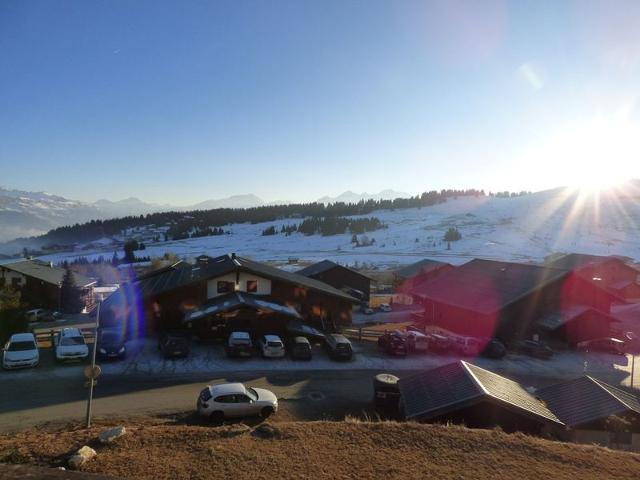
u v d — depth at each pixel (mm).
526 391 19562
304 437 12711
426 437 12750
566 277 40688
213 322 34281
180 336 30422
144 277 53531
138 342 33094
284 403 21969
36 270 62688
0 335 32125
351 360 31078
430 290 47375
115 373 25469
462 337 35062
